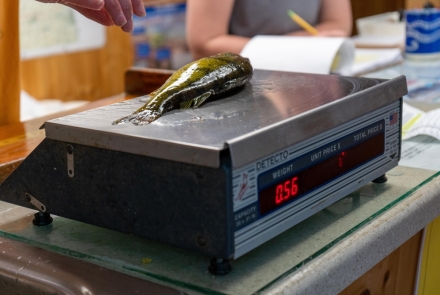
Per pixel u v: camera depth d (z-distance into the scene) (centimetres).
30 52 217
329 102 71
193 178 62
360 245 71
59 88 235
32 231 75
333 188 73
